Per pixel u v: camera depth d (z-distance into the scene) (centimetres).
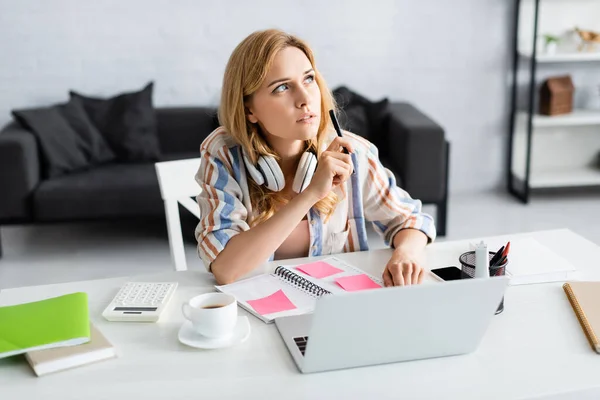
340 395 113
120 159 396
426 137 366
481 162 462
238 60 160
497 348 128
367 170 180
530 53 430
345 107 405
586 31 432
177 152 409
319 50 429
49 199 354
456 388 115
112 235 397
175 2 414
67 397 114
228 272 156
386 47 434
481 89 448
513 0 436
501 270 146
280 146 168
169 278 162
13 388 117
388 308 116
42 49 411
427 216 181
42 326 130
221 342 129
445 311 119
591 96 458
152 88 406
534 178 443
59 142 373
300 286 152
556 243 178
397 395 113
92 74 418
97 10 410
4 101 416
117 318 141
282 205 173
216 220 164
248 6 419
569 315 140
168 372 121
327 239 177
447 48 438
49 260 361
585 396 115
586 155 469
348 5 425
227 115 164
